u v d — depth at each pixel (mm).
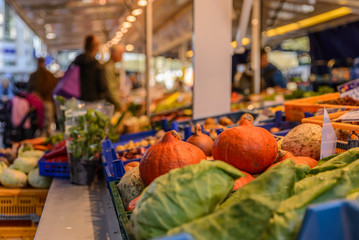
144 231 953
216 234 837
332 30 10328
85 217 1825
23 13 8906
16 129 6719
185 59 14984
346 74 9680
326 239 656
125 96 11422
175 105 7801
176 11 9633
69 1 7738
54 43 15445
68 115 2518
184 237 621
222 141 1532
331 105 2688
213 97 4012
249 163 1482
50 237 1582
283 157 1613
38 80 8469
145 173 1453
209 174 993
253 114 3771
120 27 8797
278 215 836
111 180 1910
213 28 3961
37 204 2600
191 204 952
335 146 1628
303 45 12625
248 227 834
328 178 949
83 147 2436
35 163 2807
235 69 10766
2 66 18859
